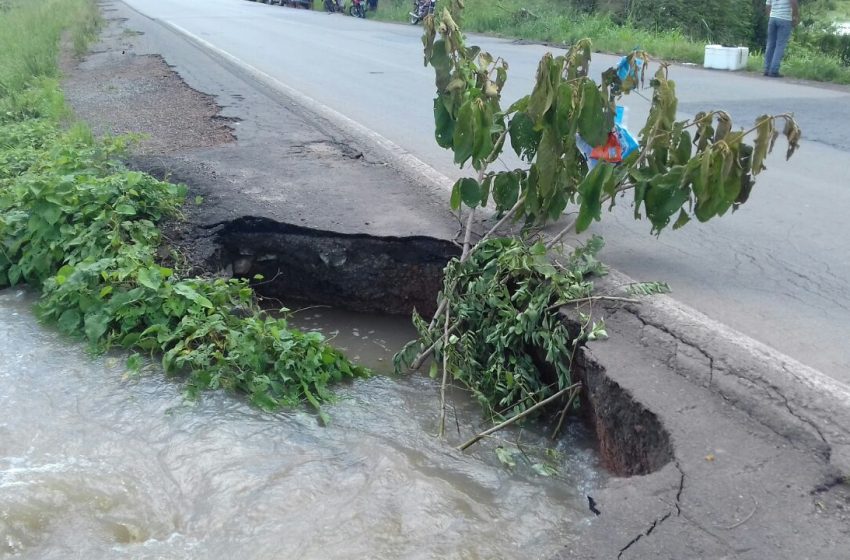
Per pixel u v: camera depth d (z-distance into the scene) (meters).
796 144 4.25
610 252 5.61
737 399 3.56
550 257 5.14
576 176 4.92
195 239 5.85
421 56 16.84
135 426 4.10
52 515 3.43
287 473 3.75
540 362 4.54
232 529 3.38
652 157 4.75
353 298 5.84
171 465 3.81
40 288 5.77
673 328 4.13
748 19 22.78
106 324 4.90
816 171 7.80
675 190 4.55
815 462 3.15
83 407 4.26
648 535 2.84
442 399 4.33
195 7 32.56
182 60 14.99
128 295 4.99
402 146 8.62
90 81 12.89
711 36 22.34
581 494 3.72
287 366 4.53
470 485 3.75
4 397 4.32
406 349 4.79
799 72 14.37
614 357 3.98
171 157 7.78
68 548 3.24
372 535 3.32
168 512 3.49
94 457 3.84
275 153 8.02
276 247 5.89
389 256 5.71
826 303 4.80
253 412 4.28
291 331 4.87
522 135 4.91
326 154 8.02
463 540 3.29
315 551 3.22
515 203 5.18
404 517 3.44
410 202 6.39
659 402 3.58
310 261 5.84
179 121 9.66
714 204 4.45
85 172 6.66
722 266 5.38
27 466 3.75
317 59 15.98
